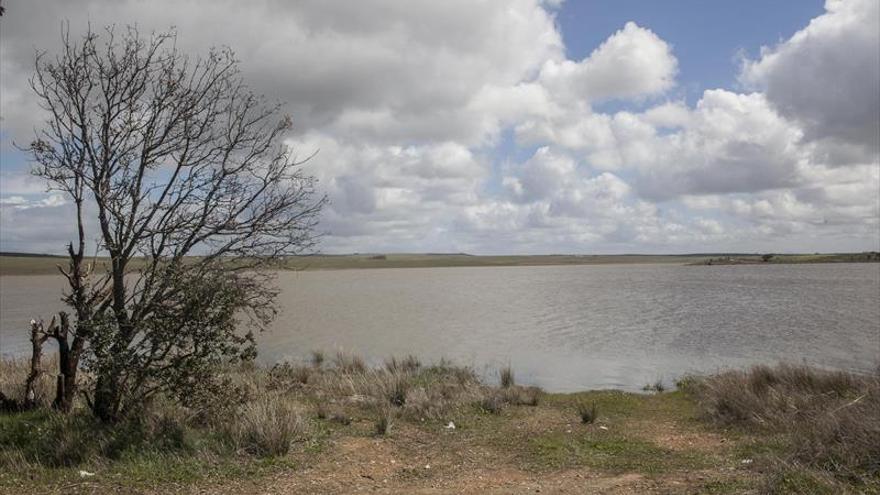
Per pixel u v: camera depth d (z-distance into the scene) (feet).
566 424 34.58
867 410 24.70
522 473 24.29
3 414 28.07
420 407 35.73
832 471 20.18
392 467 24.82
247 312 27.30
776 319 110.01
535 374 62.34
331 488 21.68
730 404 35.88
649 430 33.60
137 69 26.50
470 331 98.37
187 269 26.35
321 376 49.11
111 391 25.93
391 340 87.97
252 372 42.73
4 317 117.60
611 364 68.44
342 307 147.43
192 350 26.71
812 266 514.27
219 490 20.89
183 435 25.44
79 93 25.99
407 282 296.10
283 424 26.30
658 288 214.07
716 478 21.84
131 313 26.96
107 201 25.64
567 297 176.04
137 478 21.45
